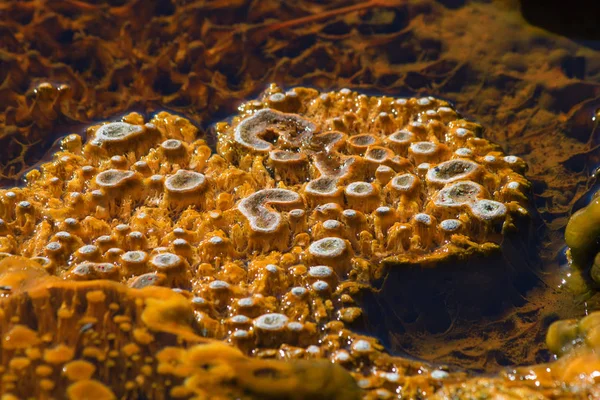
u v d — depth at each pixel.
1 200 1.12
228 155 1.17
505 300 1.08
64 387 0.98
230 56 1.29
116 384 0.99
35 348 1.00
